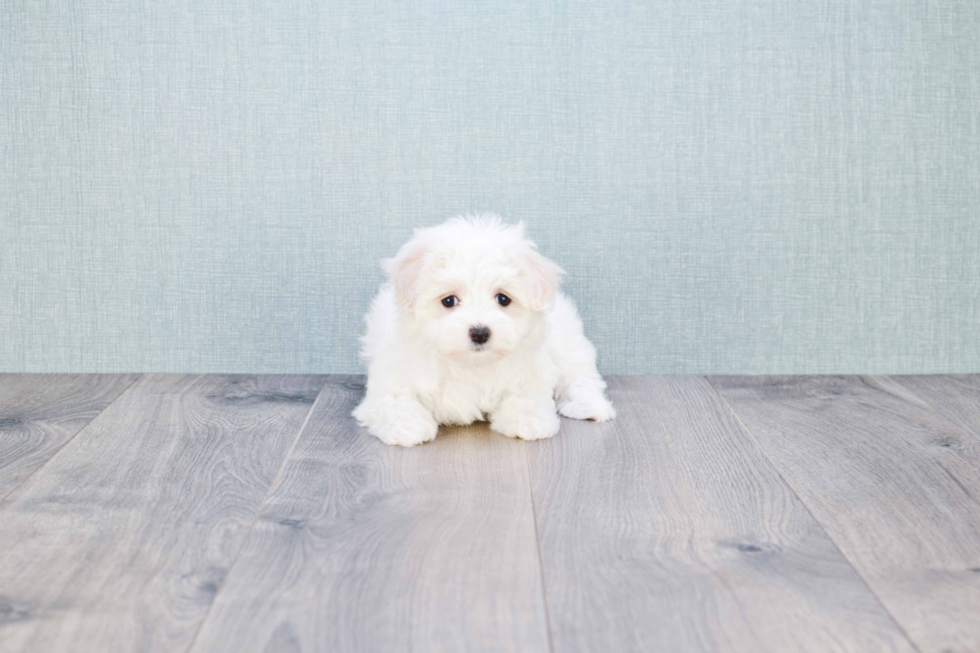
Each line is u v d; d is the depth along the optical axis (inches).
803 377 82.4
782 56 78.3
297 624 37.0
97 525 47.0
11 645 35.3
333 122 78.6
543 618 37.6
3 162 78.7
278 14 77.0
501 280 60.8
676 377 82.4
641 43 77.9
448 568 42.2
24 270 80.5
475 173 79.6
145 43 77.0
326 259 80.7
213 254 80.5
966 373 83.2
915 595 39.9
